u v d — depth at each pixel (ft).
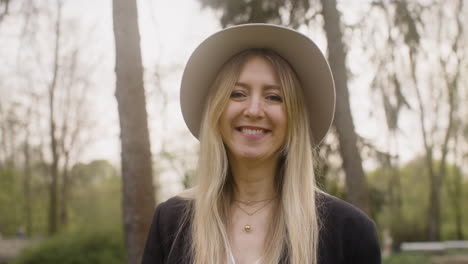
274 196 5.36
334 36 14.48
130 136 9.63
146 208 9.74
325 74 5.24
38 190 74.43
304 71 5.33
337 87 14.71
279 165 5.51
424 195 74.95
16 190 76.89
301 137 5.16
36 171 71.31
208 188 5.26
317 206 5.04
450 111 57.00
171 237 5.38
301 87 5.46
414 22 15.62
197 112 5.93
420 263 34.32
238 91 5.06
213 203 5.20
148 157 9.76
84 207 77.61
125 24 9.55
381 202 22.11
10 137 66.54
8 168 70.33
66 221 68.85
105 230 32.01
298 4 14.83
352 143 14.79
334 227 4.87
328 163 17.11
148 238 5.65
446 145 60.70
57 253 30.53
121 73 9.58
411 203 74.54
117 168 68.23
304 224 4.87
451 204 82.28
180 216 5.43
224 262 4.90
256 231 5.10
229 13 15.11
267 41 5.14
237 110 4.99
